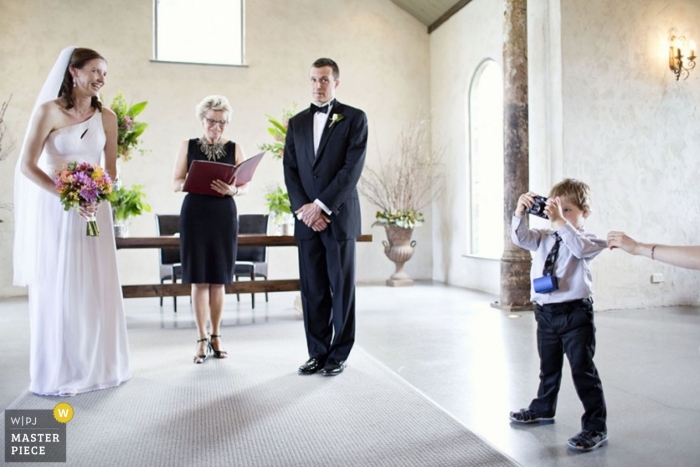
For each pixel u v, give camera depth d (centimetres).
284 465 203
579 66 566
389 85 894
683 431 239
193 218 353
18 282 301
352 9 881
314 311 336
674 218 599
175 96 812
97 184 284
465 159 806
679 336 440
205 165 337
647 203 589
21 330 496
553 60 571
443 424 245
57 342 292
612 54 579
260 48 844
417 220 835
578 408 270
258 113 840
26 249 300
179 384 310
